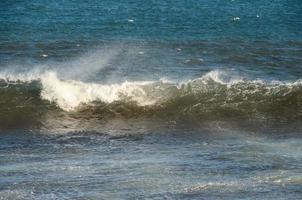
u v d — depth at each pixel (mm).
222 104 46281
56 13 118312
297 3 149000
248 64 68188
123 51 75438
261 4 145750
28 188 30656
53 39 84125
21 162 34875
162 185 30969
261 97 46844
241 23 109875
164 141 39531
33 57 70625
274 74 63375
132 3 140500
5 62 67312
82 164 34438
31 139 40094
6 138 40281
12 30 93438
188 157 35625
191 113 45500
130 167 33719
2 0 138375
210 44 81688
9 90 46906
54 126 43312
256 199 29359
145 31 96438
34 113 45094
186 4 142125
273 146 37844
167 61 68750
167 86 47625
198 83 47844
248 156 35562
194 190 30359
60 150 37531
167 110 46000
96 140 39938
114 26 101625
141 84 47844
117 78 59875
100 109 46281
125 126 43406
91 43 81875
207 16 120125
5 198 29531
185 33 94688
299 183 31172
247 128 42750
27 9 123500
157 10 128625
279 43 83500
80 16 114875
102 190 30391
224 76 61812
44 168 33688
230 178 31859
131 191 30281
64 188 30656
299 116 45250
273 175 32188
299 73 64000
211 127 42969
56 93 47094
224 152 36438
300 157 35281
